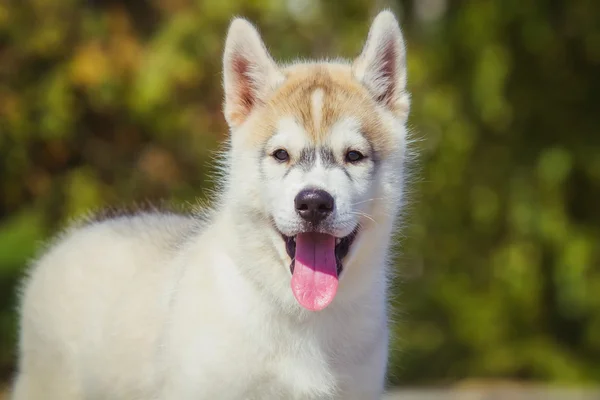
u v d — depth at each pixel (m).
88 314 7.82
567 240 16.95
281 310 6.73
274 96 7.18
